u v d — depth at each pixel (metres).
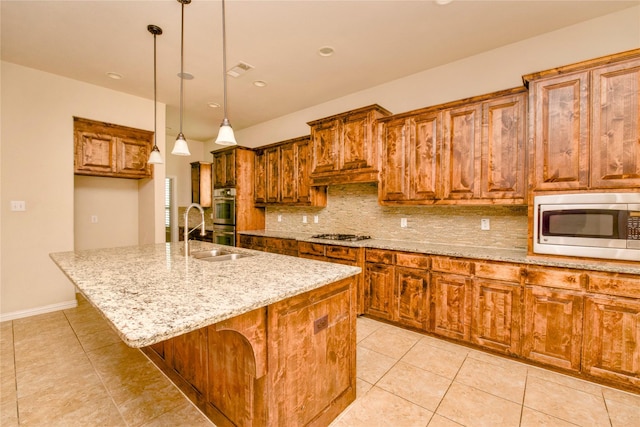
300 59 3.04
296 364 1.44
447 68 3.14
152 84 3.64
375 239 3.57
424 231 3.25
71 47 2.81
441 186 2.79
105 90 3.74
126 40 2.69
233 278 1.51
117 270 1.70
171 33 2.58
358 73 3.36
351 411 1.74
